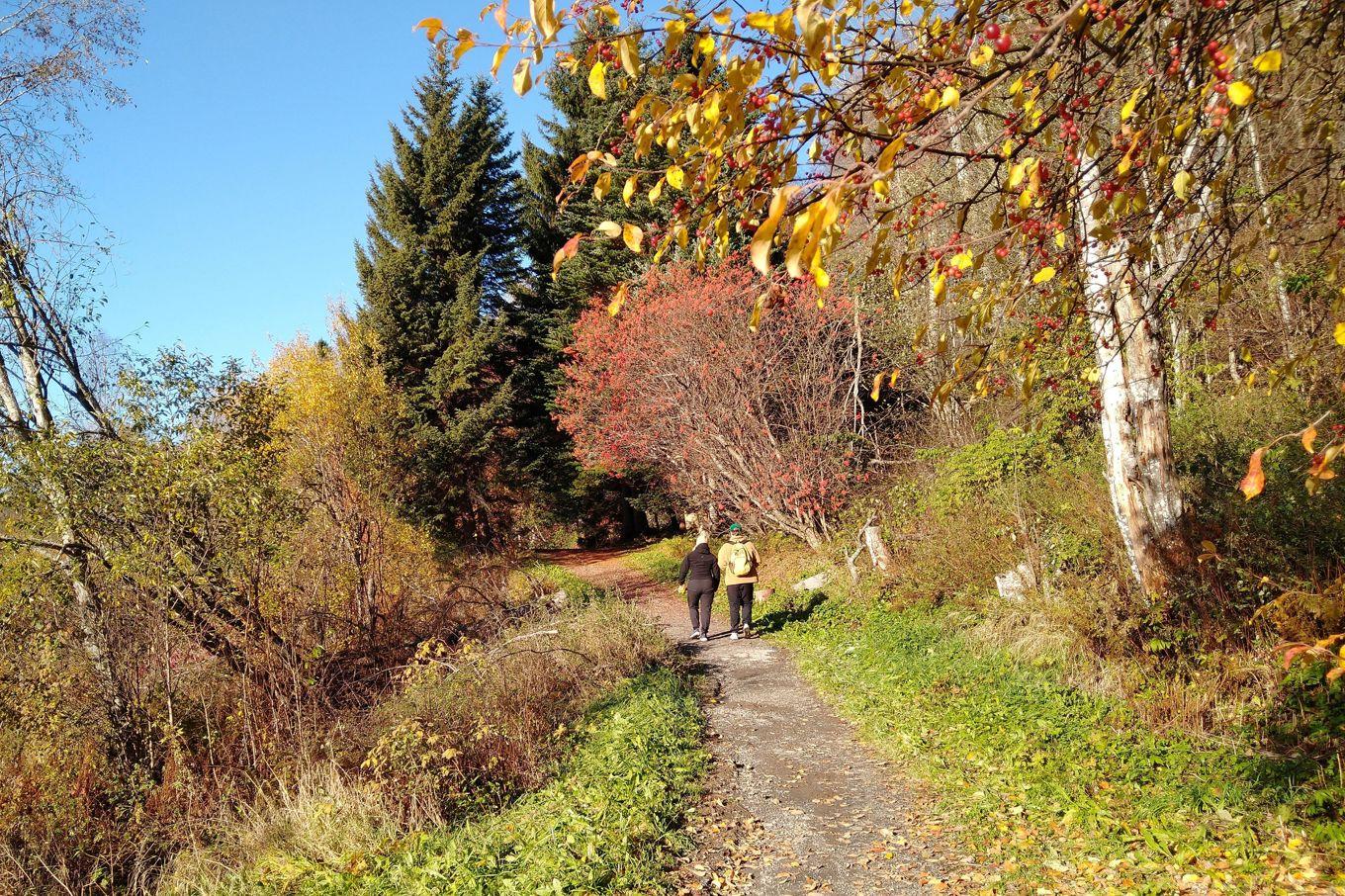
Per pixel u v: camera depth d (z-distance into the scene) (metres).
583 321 23.80
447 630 13.45
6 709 8.55
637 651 10.85
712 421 18.62
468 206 30.84
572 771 6.95
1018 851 4.87
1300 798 4.56
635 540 34.97
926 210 2.77
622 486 34.25
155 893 6.82
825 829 5.65
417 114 31.70
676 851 5.38
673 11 2.35
